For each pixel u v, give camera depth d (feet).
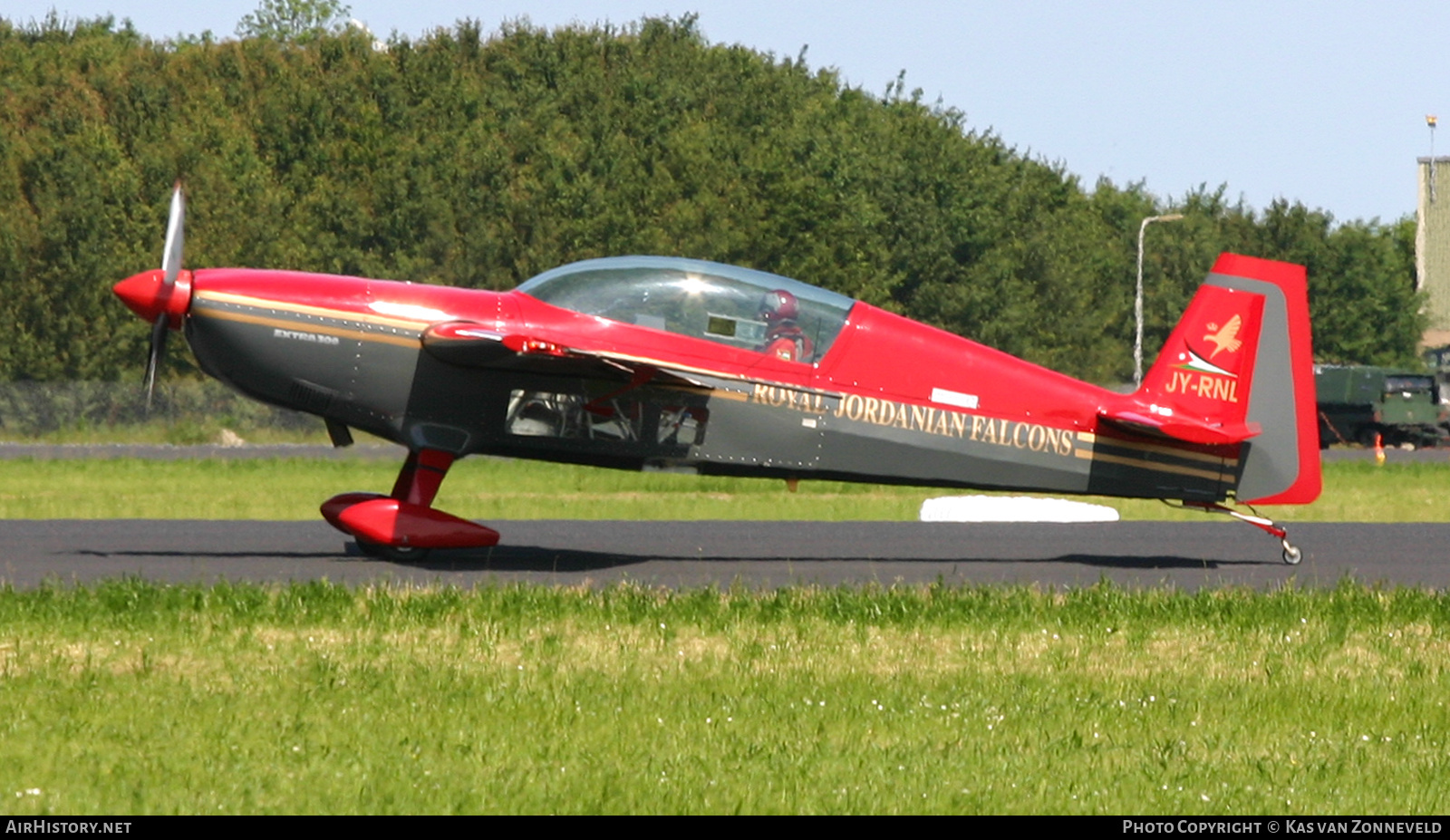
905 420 142.72
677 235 534.37
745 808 63.87
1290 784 69.21
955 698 84.12
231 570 128.98
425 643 95.71
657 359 135.54
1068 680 89.81
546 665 89.97
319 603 106.32
